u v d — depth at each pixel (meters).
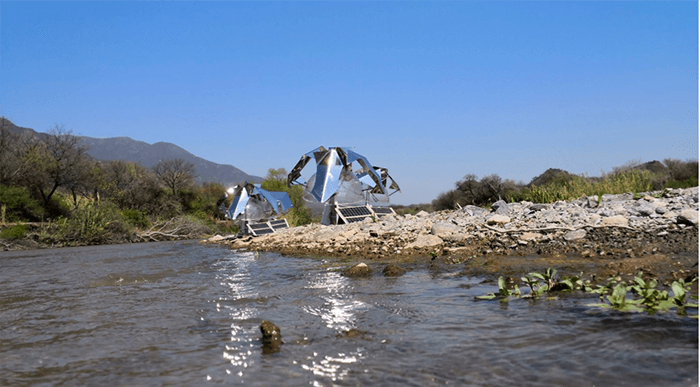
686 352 2.34
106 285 6.32
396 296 4.36
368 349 2.74
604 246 6.44
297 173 15.54
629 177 14.98
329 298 4.48
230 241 17.50
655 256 5.21
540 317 3.23
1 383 2.43
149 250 14.88
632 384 2.00
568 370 2.21
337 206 14.84
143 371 2.54
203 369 2.52
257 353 2.77
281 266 7.80
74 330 3.63
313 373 2.37
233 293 5.16
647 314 3.10
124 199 36.59
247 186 18.53
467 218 10.52
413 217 13.16
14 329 3.76
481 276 5.19
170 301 4.78
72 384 2.38
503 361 2.39
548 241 7.18
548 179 29.72
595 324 2.95
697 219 6.69
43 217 28.47
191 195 41.53
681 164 20.41
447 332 3.01
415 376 2.25
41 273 8.48
